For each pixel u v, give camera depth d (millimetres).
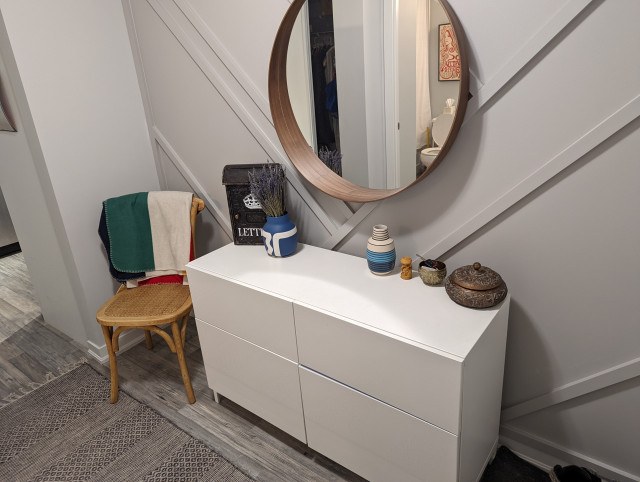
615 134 1166
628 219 1212
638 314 1275
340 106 1572
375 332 1250
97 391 2072
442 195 1476
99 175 2121
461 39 1247
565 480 1403
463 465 1296
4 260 3477
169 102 2113
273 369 1615
